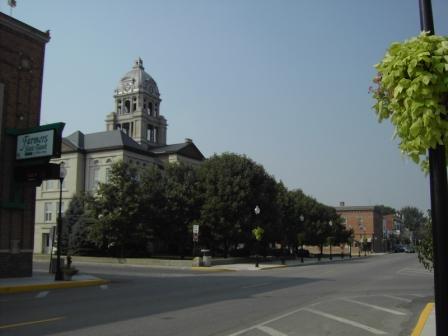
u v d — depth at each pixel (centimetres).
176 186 4778
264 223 4834
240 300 1535
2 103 2295
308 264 4703
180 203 4697
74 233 4862
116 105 9150
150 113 9106
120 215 4269
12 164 2325
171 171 4953
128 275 2838
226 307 1362
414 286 2094
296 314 1237
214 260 4100
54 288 1978
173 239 4738
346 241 7838
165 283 2244
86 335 924
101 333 947
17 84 2402
